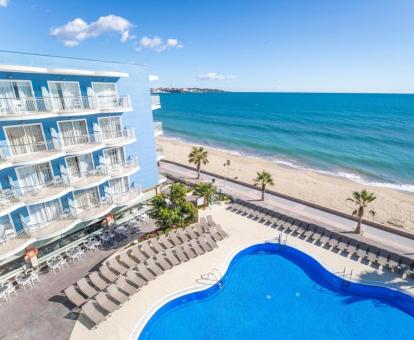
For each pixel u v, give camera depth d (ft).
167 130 308.40
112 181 78.59
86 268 65.10
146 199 90.53
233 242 75.97
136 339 47.60
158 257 65.10
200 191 94.79
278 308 56.29
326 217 92.02
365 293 59.93
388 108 510.99
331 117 388.16
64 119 62.34
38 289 58.75
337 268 65.72
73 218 66.74
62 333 48.62
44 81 57.00
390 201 117.39
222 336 50.03
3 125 53.16
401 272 63.46
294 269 68.18
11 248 55.72
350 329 51.49
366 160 182.91
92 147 64.95
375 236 79.51
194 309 55.77
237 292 60.34
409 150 205.05
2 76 50.52
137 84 76.18
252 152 211.82
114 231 77.36
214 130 302.45
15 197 57.47
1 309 53.72
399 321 53.31
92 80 65.36
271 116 407.03
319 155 196.65
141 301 55.31
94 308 51.21
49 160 57.72
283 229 82.89
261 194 111.96
